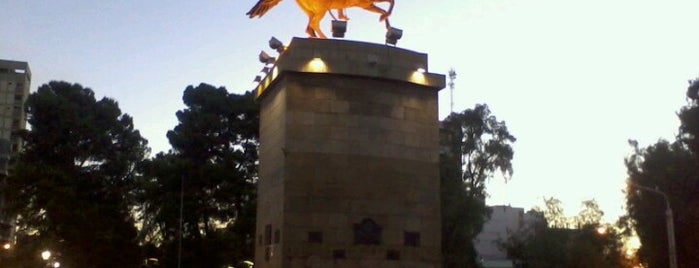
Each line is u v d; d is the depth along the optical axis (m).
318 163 25.27
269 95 28.36
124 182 68.25
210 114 62.91
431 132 27.06
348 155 25.56
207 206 59.69
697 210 48.47
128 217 66.25
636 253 56.22
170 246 60.28
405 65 26.73
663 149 52.12
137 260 64.31
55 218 61.06
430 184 26.61
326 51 25.86
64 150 65.88
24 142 69.12
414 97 27.02
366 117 26.03
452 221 56.91
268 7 28.55
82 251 62.12
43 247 61.81
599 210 77.81
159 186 60.69
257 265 28.09
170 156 61.75
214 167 60.00
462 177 63.22
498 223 104.50
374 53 26.28
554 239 70.00
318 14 27.25
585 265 66.88
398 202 25.83
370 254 25.05
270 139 27.61
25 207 64.12
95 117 68.56
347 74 25.88
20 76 130.62
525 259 71.50
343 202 25.16
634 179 52.75
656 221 50.81
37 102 66.44
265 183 27.92
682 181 49.81
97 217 62.69
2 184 67.38
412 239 25.78
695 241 48.69
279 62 26.05
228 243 57.66
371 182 25.61
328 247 24.70
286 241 24.44
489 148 67.25
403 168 26.19
